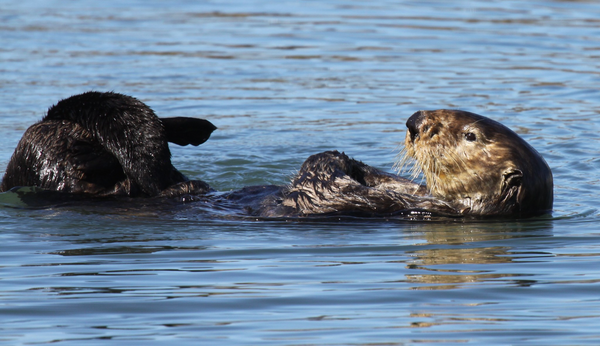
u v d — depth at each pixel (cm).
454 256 1634
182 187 2092
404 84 4025
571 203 2200
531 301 1347
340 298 1366
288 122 3394
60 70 4162
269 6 6325
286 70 4328
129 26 5472
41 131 2094
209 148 3025
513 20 5694
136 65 4350
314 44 4959
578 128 3209
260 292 1398
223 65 4412
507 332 1201
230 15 5928
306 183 2056
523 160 1881
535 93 3809
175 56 4597
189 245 1723
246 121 3403
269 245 1723
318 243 1742
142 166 2044
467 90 3872
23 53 4559
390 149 2969
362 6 6294
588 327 1216
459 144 1900
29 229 1842
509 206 1906
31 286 1428
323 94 3856
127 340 1177
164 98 3706
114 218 1950
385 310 1305
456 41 5031
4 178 2177
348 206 2000
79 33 5194
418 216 1972
